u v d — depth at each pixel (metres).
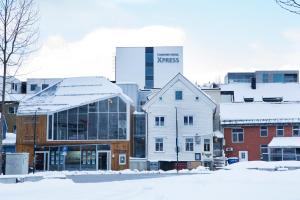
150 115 62.69
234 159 61.38
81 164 58.94
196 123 62.50
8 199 14.57
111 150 59.28
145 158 62.00
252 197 13.87
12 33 32.19
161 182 22.70
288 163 47.78
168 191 16.75
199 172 50.12
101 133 59.56
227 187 17.70
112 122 59.78
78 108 60.00
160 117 62.78
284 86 77.38
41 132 59.53
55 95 62.62
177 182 22.22
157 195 15.16
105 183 22.62
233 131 64.50
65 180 24.47
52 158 59.22
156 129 62.41
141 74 102.81
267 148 63.59
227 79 98.44
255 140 63.91
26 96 73.44
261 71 92.19
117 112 59.97
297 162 48.81
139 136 62.88
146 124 62.69
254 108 66.56
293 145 60.66
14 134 68.50
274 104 67.12
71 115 59.81
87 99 60.47
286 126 63.88
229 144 64.19
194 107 62.75
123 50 103.31
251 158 63.72
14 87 85.50
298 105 66.62
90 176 42.38
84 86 63.06
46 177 32.09
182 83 63.25
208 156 61.66
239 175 26.03
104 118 59.81
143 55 103.25
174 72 103.06
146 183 22.02
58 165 59.00
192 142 62.16
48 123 59.62
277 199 13.18
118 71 102.69
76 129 59.56
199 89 63.00
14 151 63.66
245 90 77.06
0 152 32.50
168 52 103.62
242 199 13.47
